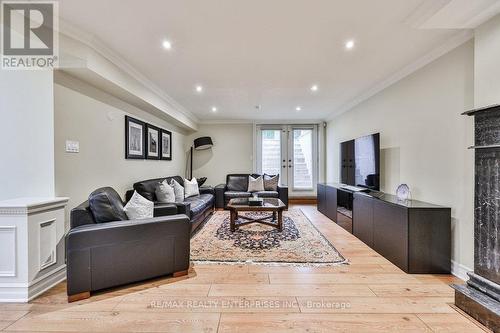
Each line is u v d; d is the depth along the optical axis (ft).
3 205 6.24
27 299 6.33
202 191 18.44
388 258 9.01
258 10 6.30
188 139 22.04
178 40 7.87
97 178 9.57
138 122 12.75
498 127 5.52
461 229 7.63
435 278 7.62
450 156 8.07
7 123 7.48
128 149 11.68
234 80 11.64
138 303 6.29
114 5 6.13
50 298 6.51
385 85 11.78
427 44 8.13
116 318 5.68
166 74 10.83
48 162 7.55
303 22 6.85
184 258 7.86
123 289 6.97
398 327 5.36
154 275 7.42
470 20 6.30
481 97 6.39
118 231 6.88
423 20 6.40
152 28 7.18
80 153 8.65
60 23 6.86
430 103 8.96
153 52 8.71
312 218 15.76
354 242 11.08
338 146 18.80
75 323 5.50
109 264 6.77
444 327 5.36
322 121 22.07
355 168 13.92
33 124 7.54
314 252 9.76
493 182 5.63
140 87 11.02
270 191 19.08
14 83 7.47
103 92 9.93
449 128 8.11
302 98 14.89
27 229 6.38
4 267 6.32
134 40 7.87
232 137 22.35
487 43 6.25
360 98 14.39
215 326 5.40
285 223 14.38
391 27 7.11
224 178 22.35
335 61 9.49
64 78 7.96
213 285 7.21
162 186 12.22
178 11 6.36
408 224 7.95
